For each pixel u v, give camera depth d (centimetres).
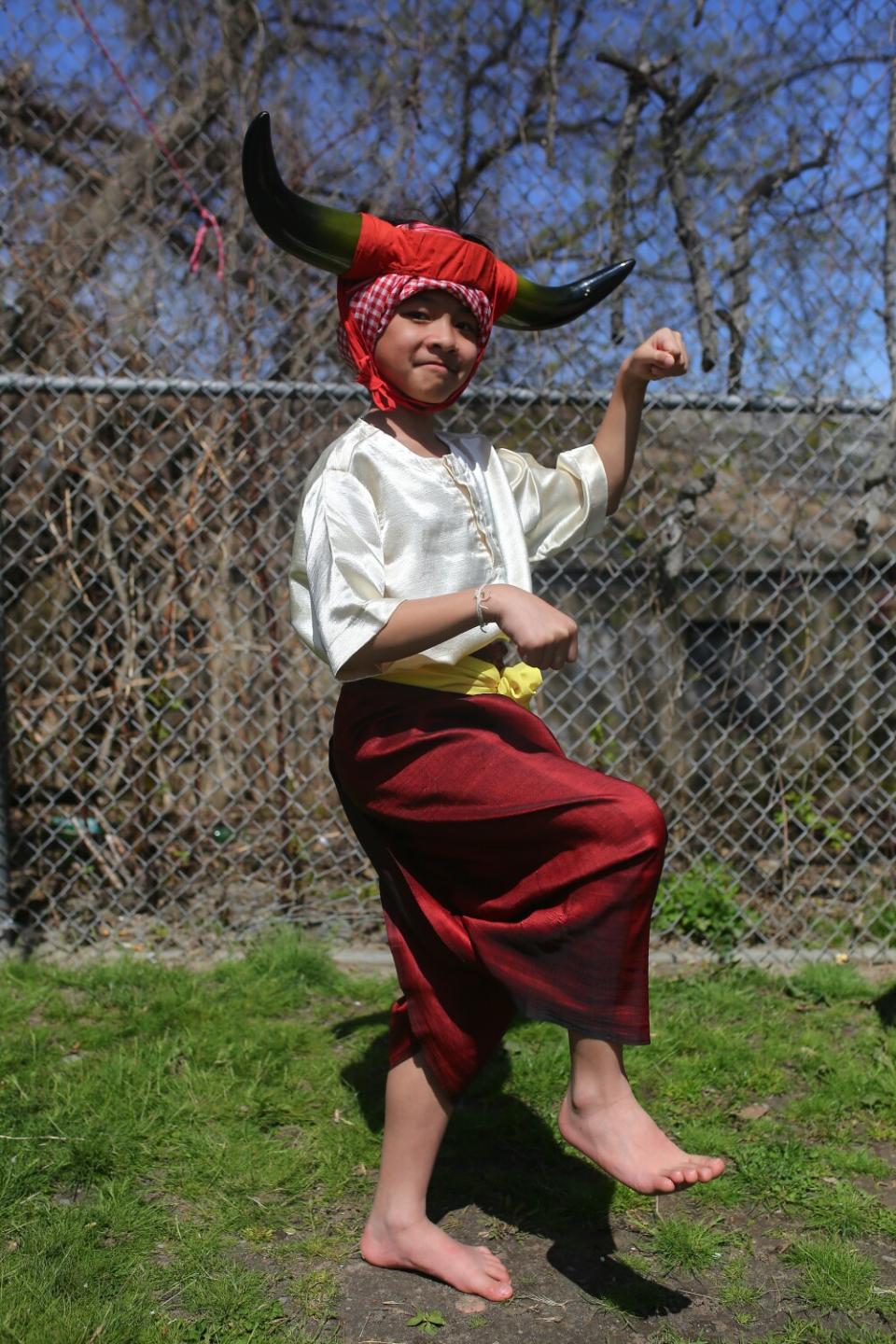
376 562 188
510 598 167
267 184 183
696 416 413
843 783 433
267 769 412
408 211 394
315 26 405
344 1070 278
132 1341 178
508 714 193
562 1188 231
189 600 413
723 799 404
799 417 397
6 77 388
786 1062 290
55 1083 264
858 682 405
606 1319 189
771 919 395
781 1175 233
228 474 399
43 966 348
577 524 226
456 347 198
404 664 194
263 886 411
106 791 403
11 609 409
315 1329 184
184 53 406
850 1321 189
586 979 171
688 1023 310
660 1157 171
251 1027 303
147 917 392
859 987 337
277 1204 220
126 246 389
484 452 218
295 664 419
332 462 196
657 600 423
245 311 390
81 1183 226
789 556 433
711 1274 203
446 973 193
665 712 426
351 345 203
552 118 383
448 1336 184
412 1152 199
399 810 190
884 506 406
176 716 420
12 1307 183
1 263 388
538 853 177
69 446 402
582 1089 178
